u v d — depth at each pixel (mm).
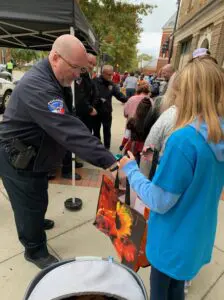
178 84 1199
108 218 1951
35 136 1754
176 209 1156
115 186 1829
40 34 3479
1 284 2031
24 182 1845
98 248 2482
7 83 8539
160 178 1091
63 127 1580
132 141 2934
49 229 2711
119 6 11617
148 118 2762
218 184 1183
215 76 1088
